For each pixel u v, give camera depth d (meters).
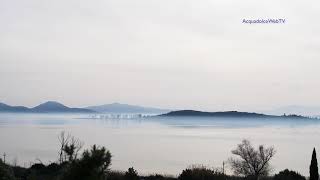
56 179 11.06
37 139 191.75
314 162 43.66
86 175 10.52
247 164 61.12
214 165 112.06
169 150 170.88
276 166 116.81
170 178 54.31
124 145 188.75
